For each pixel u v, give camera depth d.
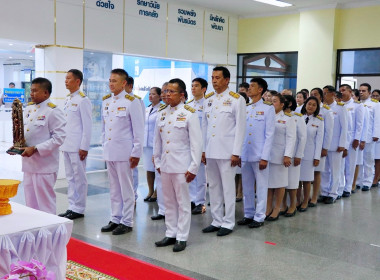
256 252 4.10
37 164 4.04
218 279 3.44
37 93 4.04
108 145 4.48
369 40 9.23
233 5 9.77
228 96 4.51
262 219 4.96
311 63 9.78
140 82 9.16
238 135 4.40
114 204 4.64
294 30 10.22
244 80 11.23
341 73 9.74
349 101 6.95
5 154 10.05
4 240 2.41
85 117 4.94
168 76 9.77
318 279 3.50
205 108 4.70
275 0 9.12
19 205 3.07
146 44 8.93
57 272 2.69
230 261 3.84
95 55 8.26
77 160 5.01
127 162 4.49
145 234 4.54
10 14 6.84
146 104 9.34
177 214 4.23
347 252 4.18
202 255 3.97
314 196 6.11
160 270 3.54
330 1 9.22
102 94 8.47
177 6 9.48
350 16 9.45
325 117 5.90
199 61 10.17
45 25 7.27
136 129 4.43
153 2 8.98
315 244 4.39
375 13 9.11
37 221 2.68
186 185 4.06
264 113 4.84
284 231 4.81
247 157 4.91
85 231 4.59
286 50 10.37
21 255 2.50
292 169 5.36
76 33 7.70
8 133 12.41
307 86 9.88
